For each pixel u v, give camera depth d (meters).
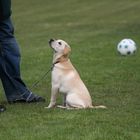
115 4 41.50
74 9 39.12
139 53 19.00
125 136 9.20
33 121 10.24
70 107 11.00
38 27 29.28
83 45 21.56
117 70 15.99
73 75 11.10
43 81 14.72
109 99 12.29
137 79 14.60
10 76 12.17
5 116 10.70
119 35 24.47
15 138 9.16
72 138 9.07
